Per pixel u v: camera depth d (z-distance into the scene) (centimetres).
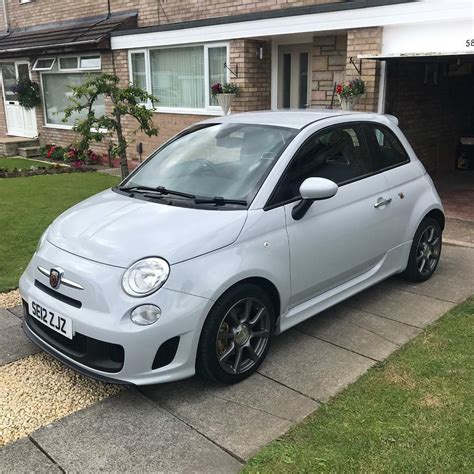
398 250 467
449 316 425
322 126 405
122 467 267
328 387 332
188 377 317
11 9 1648
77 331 308
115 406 318
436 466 258
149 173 427
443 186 938
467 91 1084
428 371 343
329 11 794
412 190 474
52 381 345
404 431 284
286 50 993
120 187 423
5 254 589
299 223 366
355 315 435
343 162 417
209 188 374
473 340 383
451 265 548
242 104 985
